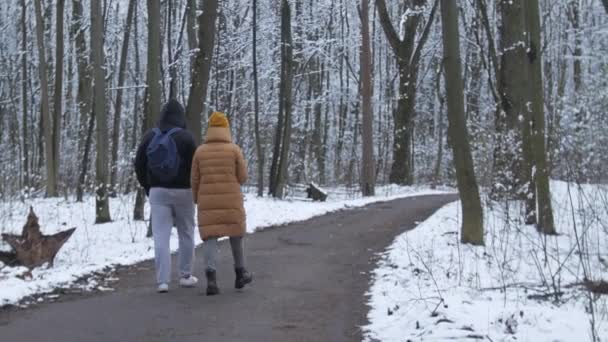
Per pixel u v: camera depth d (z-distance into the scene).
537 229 12.70
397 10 39.53
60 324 5.82
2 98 36.91
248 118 34.84
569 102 23.08
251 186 31.38
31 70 37.81
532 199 13.50
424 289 7.18
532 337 5.28
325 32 38.31
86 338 5.36
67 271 8.22
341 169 40.22
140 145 7.28
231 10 30.52
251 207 17.75
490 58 20.47
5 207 17.39
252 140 34.38
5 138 35.50
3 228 13.34
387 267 9.05
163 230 7.24
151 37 13.66
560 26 35.00
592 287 7.44
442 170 43.25
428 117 43.94
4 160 23.88
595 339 5.23
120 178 27.53
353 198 24.67
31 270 8.87
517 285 7.93
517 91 15.86
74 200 22.77
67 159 34.28
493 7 25.44
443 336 5.21
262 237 12.55
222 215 6.99
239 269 7.26
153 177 7.22
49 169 24.17
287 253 10.43
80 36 26.91
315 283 7.90
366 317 6.20
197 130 13.23
